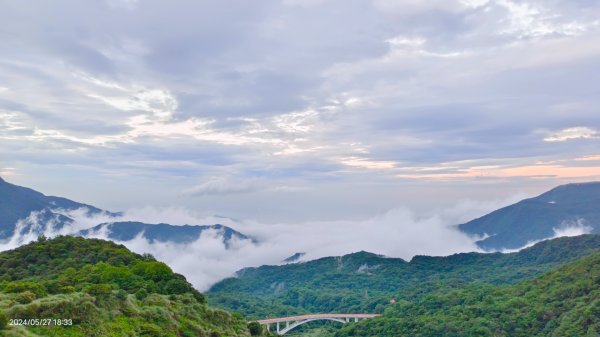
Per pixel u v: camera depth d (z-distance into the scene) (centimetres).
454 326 19275
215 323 11225
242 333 11919
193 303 11125
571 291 19225
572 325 16362
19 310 6456
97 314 7369
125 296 8419
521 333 17862
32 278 12031
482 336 18050
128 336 7388
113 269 11944
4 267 13325
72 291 8562
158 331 7981
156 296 10150
